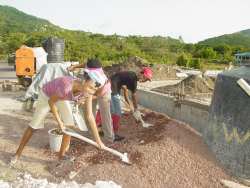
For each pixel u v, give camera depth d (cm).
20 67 1238
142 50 5206
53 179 489
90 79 493
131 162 511
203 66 3234
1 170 511
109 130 602
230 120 510
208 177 475
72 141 618
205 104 644
